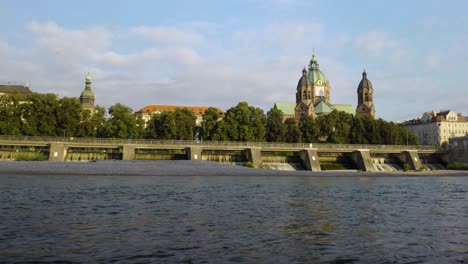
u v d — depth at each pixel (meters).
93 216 25.16
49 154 80.75
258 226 22.67
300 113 195.25
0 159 80.88
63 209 27.73
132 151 85.50
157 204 31.45
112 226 22.00
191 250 16.86
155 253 16.25
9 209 27.05
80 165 69.62
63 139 84.75
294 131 122.00
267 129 121.94
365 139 126.81
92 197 35.22
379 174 85.06
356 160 103.12
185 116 112.38
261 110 122.19
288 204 33.06
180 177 64.56
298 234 20.67
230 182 56.50
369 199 38.03
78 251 16.39
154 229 21.33
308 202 34.75
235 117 113.88
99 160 77.75
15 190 39.38
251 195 39.59
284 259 15.74
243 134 111.38
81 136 99.44
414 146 113.06
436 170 103.50
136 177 61.97
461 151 109.94
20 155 80.56
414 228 23.02
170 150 95.62
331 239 19.62
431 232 21.88
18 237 18.72
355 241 19.30
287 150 98.00
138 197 35.91
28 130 92.56
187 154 91.12
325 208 31.02
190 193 40.28
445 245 18.72
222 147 92.50
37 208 27.88
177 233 20.34
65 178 56.31
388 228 22.89
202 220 24.39
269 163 94.81
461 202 36.47
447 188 52.69
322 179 68.81
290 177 72.56
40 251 16.28
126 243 17.95
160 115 113.00
